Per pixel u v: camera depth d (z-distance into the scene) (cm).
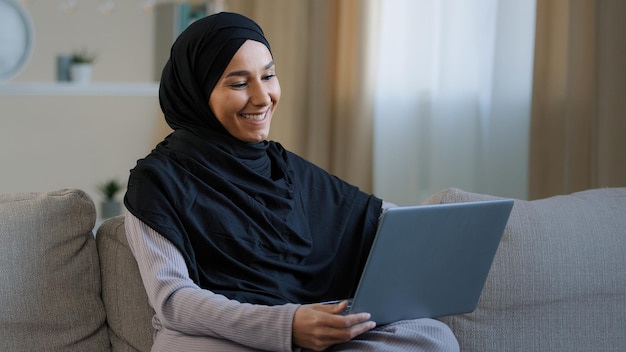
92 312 179
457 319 182
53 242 174
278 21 412
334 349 157
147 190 172
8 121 396
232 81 183
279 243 180
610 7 316
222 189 180
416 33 388
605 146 320
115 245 182
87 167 413
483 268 169
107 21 404
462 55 376
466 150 381
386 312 159
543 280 182
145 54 404
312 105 406
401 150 397
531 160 349
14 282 169
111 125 416
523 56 357
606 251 185
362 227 195
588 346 182
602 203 192
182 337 162
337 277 191
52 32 396
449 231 157
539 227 185
